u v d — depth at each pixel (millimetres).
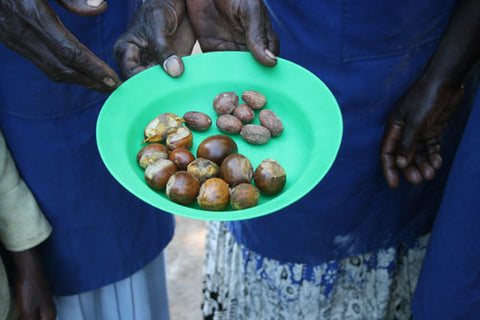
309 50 742
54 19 567
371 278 874
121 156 606
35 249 726
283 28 752
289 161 647
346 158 779
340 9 700
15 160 704
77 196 728
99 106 706
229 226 893
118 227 765
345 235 822
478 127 626
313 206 797
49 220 731
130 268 794
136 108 647
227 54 674
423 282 729
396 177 762
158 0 683
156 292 880
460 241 652
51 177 711
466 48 696
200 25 720
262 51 651
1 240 704
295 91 657
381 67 729
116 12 688
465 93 781
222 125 666
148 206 787
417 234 857
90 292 796
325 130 619
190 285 1209
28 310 722
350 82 740
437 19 718
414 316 752
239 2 665
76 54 572
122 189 752
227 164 620
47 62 584
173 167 625
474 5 682
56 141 694
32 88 660
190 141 656
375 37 711
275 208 546
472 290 655
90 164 722
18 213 694
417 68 740
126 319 842
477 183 626
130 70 672
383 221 830
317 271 848
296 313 888
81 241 753
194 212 544
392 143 759
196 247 1309
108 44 693
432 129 758
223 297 976
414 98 733
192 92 679
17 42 579
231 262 929
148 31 669
